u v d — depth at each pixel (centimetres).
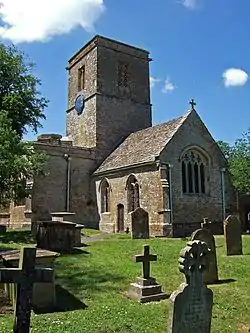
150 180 2494
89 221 3173
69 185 3117
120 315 729
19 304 494
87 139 3544
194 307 604
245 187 2809
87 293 910
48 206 2966
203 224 1903
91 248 1630
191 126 2689
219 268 1188
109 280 1035
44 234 1493
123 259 1354
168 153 2503
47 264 806
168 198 2375
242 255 1440
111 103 3556
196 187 2645
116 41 3706
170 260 1332
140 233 2112
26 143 2347
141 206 2552
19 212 2994
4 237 2086
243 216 2780
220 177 2775
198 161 2708
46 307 785
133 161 2692
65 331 635
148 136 2977
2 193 2322
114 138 3494
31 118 2714
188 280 609
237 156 2981
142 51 3869
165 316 725
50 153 3064
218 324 693
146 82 3841
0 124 2139
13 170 2120
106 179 3014
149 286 868
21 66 2775
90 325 668
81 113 3703
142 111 3741
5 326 652
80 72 3875
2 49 2658
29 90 2703
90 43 3703
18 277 496
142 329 656
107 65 3612
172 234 2353
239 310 779
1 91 2639
